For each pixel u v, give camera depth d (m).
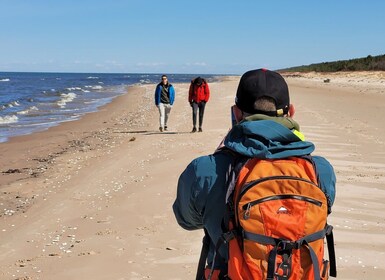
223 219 2.13
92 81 113.69
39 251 6.20
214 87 51.94
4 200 9.00
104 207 7.95
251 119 2.23
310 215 1.99
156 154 12.30
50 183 10.20
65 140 16.69
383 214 6.86
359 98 31.89
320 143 12.65
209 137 14.83
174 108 27.25
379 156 11.07
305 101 28.47
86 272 5.30
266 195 2.00
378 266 5.14
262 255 1.95
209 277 2.15
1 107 29.72
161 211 7.36
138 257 5.61
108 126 20.77
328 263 2.17
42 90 57.06
